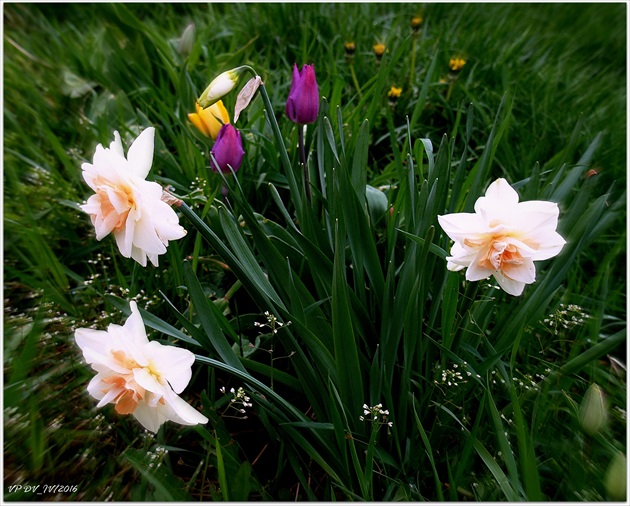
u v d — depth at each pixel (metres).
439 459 0.47
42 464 0.47
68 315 0.61
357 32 1.14
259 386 0.41
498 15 1.44
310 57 1.04
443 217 0.38
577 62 1.33
